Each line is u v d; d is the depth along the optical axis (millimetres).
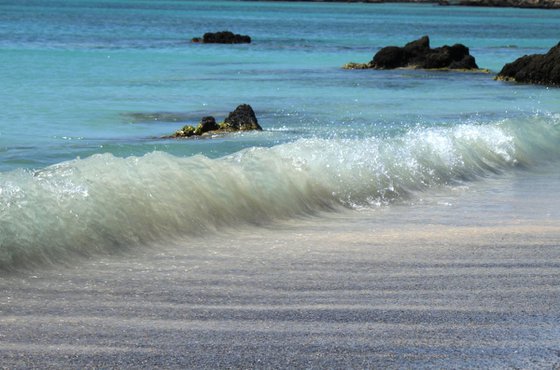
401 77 76375
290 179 21250
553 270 14828
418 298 12891
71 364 9875
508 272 14602
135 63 84562
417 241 17109
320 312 12094
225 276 13969
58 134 36719
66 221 15031
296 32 175750
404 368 10000
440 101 55375
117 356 10180
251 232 17703
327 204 21125
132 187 17203
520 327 11586
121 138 35938
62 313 11680
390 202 22250
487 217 20547
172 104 50562
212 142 33906
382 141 26656
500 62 102875
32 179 15953
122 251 15164
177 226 16891
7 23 172375
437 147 27984
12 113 43250
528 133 33406
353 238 17391
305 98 55094
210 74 73625
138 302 12352
